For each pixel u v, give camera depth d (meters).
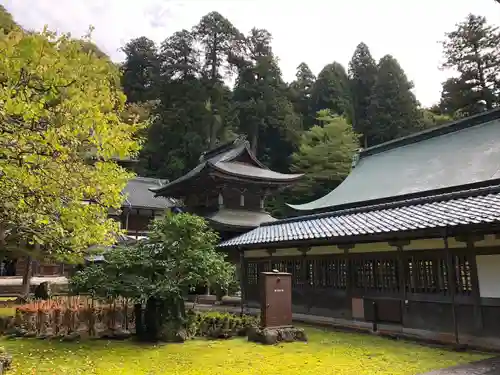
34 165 6.01
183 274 10.52
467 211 9.32
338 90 55.03
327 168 41.22
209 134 48.84
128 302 11.55
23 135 5.54
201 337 10.65
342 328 11.98
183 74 53.75
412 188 16.62
